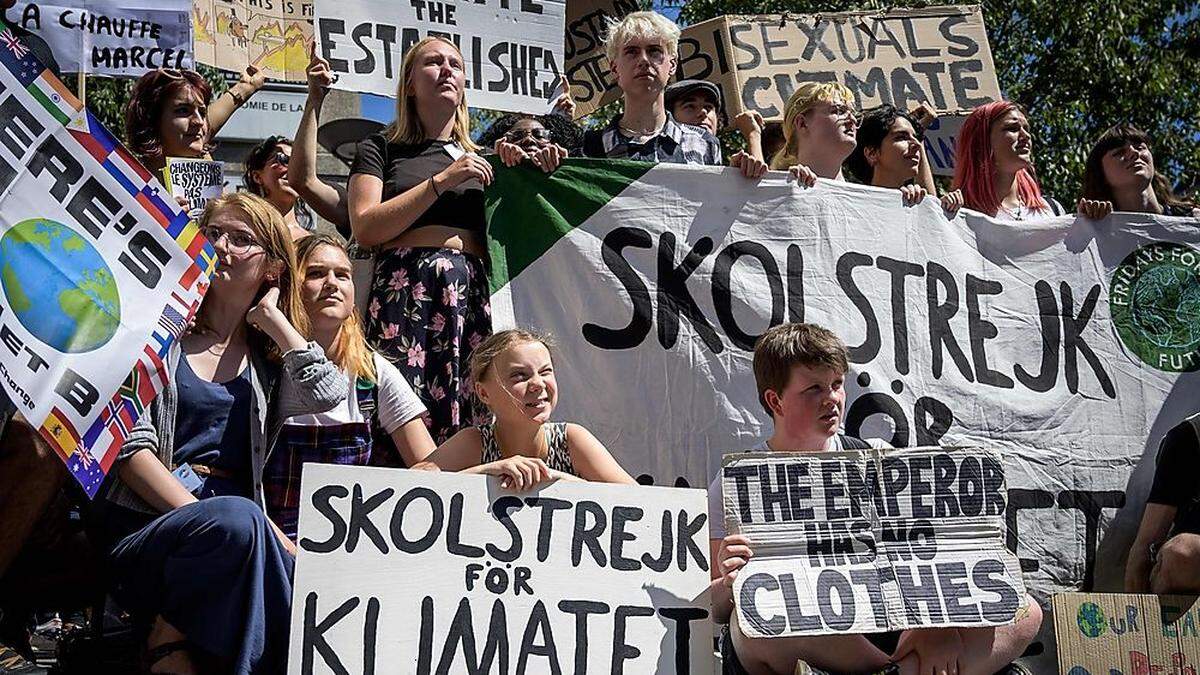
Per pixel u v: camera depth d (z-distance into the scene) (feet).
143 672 11.80
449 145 16.49
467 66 19.34
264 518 11.69
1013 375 16.56
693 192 16.14
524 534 11.86
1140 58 41.81
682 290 15.87
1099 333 16.92
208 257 12.63
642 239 15.89
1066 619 13.35
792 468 12.25
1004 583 12.02
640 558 11.98
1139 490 16.51
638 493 12.12
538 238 15.70
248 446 12.86
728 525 12.12
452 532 11.76
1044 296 16.90
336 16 18.54
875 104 21.56
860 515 12.17
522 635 11.63
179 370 12.64
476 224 16.03
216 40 21.03
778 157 18.60
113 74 18.98
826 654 11.97
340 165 26.48
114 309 12.06
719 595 12.48
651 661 11.74
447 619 11.55
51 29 18.69
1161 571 14.40
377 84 18.65
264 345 13.41
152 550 11.49
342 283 14.02
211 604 11.48
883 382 16.10
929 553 12.12
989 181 18.20
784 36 21.94
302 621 11.30
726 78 21.75
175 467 12.41
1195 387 16.96
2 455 12.39
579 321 15.60
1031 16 41.04
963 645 12.08
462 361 15.53
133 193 12.41
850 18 22.04
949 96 21.70
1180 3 41.70
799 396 13.39
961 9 22.18
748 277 16.05
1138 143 18.51
